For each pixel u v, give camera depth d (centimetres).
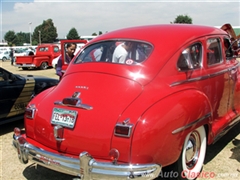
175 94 296
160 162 266
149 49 326
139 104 274
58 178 360
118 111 273
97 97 291
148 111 265
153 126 257
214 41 396
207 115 320
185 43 338
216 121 391
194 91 319
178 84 312
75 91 310
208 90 359
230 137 488
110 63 327
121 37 353
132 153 255
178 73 320
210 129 343
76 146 282
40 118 315
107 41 359
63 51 555
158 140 259
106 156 269
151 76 302
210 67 372
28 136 332
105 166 258
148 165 256
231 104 438
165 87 300
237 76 451
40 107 324
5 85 526
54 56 2056
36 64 1917
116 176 254
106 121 271
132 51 331
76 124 284
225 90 407
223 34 430
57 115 300
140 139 254
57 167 285
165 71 310
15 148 328
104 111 277
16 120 584
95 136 272
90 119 279
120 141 259
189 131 288
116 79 304
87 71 331
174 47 327
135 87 292
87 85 310
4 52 3478
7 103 529
